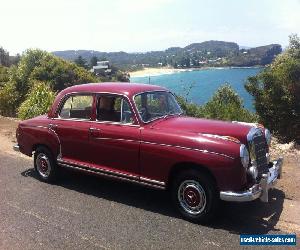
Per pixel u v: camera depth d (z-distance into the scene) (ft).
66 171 26.30
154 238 17.69
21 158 31.78
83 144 22.93
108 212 20.66
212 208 18.54
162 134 19.75
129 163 20.99
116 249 16.76
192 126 20.07
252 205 21.17
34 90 51.49
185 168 19.35
